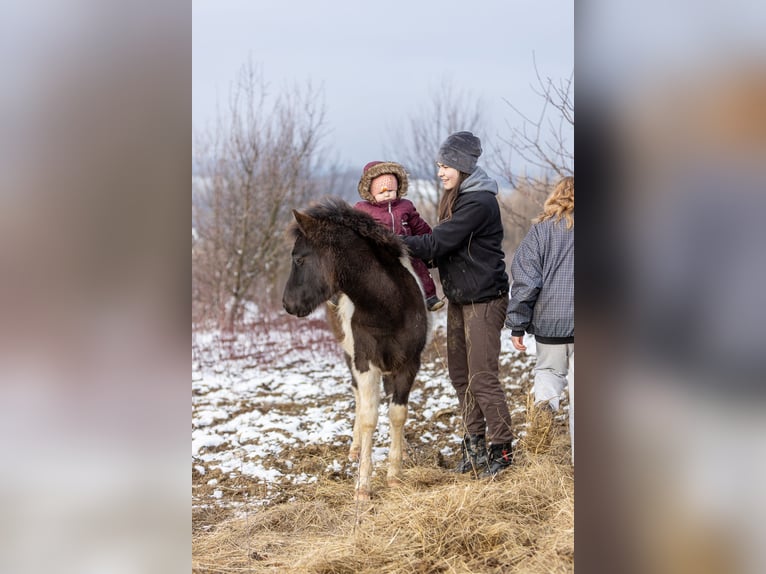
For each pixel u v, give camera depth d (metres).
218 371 7.42
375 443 4.80
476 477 3.87
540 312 3.74
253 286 10.52
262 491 4.13
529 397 4.02
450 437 4.79
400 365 3.91
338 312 4.32
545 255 3.68
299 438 5.00
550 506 3.30
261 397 6.31
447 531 3.18
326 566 3.04
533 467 3.66
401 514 3.37
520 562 2.88
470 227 3.81
